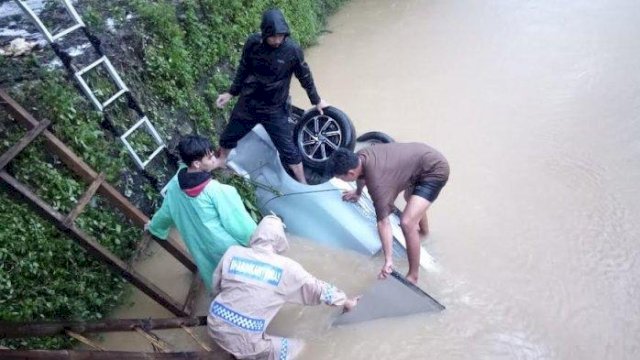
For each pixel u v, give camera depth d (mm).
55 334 3109
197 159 3518
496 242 4590
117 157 4688
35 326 2998
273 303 3463
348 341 3938
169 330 4105
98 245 3592
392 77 7438
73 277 4094
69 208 4176
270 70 4363
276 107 4617
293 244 4773
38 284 3885
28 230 3949
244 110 4680
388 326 3996
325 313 4121
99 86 4789
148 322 3486
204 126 5801
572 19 8305
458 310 4047
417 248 3977
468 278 4297
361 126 6434
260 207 5035
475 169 5461
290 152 4785
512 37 8070
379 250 4516
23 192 3289
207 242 3709
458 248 4570
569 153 5512
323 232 4715
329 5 9805
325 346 3918
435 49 8062
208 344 3988
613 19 8078
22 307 3719
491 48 7852
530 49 7645
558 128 5910
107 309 4234
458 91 6883
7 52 4660
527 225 4715
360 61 7996
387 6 9914
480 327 3922
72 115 4441
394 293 3945
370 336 3955
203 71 6219
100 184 3990
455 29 8625
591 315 3916
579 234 4566
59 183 4164
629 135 5637
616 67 6859
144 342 4039
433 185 3902
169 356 3178
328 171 3803
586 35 7762
